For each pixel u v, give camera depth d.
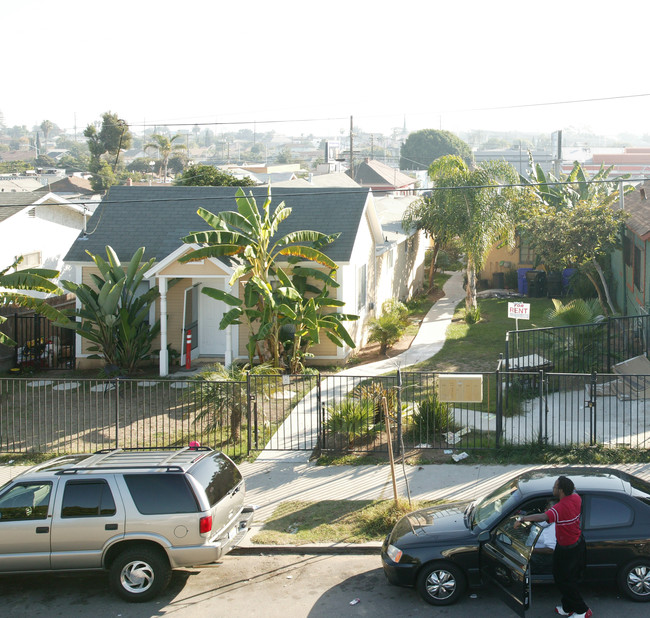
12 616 8.41
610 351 17.56
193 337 21.17
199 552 8.62
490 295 31.08
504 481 11.57
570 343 17.00
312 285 20.33
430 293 33.66
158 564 8.63
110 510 8.65
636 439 12.98
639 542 7.91
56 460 9.88
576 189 30.83
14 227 27.05
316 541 10.04
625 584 7.99
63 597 8.91
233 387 13.93
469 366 18.80
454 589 8.20
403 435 13.85
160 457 9.45
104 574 9.57
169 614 8.33
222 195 23.19
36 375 20.45
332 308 20.20
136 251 21.17
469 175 24.45
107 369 19.45
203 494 8.79
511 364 16.77
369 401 14.13
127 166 122.06
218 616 8.21
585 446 12.64
